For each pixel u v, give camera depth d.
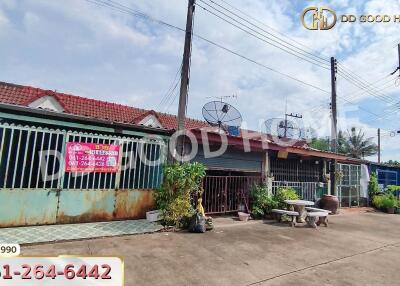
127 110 15.45
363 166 17.17
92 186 7.51
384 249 7.17
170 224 7.88
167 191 7.92
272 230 8.60
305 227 9.42
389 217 13.43
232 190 10.66
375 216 13.48
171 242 6.46
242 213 9.95
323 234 8.48
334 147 15.31
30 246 5.54
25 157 6.57
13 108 6.28
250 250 6.26
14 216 6.39
